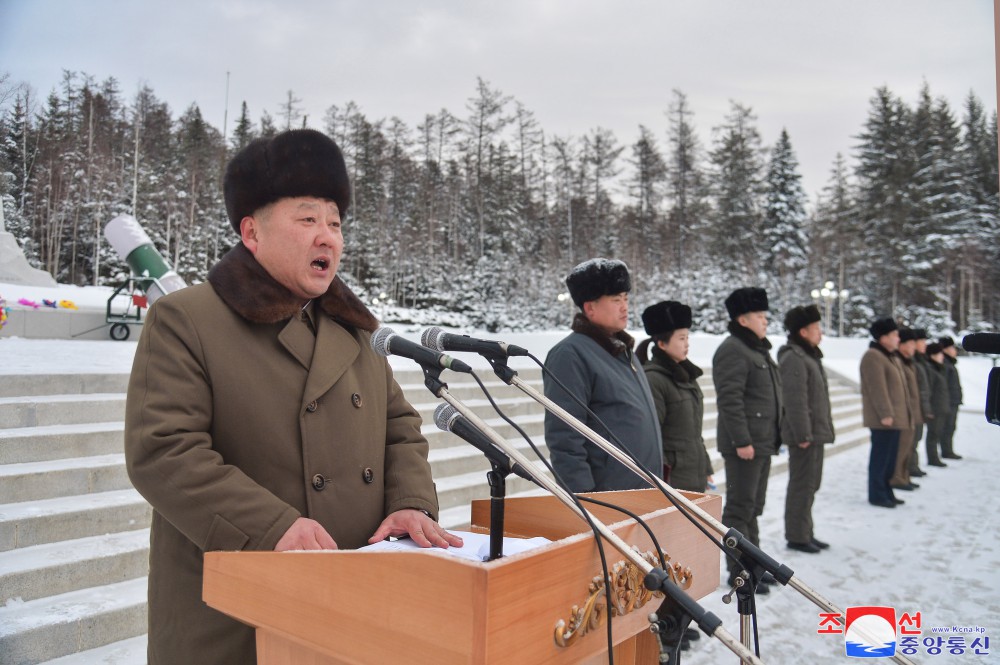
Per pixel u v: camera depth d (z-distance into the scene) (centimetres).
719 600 418
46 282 1169
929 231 3962
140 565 332
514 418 684
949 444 1028
